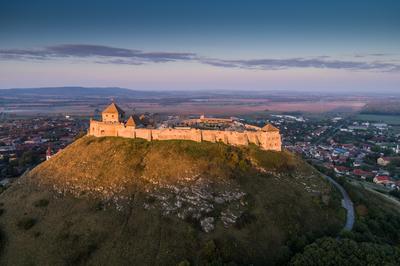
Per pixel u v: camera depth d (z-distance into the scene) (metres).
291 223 115.56
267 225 113.25
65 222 115.25
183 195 123.38
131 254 101.06
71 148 161.00
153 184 130.00
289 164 151.75
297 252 103.94
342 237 110.94
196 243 103.12
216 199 121.88
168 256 99.25
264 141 161.25
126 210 118.50
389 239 119.75
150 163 141.25
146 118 191.25
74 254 102.50
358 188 169.50
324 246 99.31
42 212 121.88
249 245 104.75
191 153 146.25
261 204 121.94
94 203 123.38
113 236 108.06
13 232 114.56
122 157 146.25
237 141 160.62
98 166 142.38
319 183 145.12
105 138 165.12
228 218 114.00
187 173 133.88
